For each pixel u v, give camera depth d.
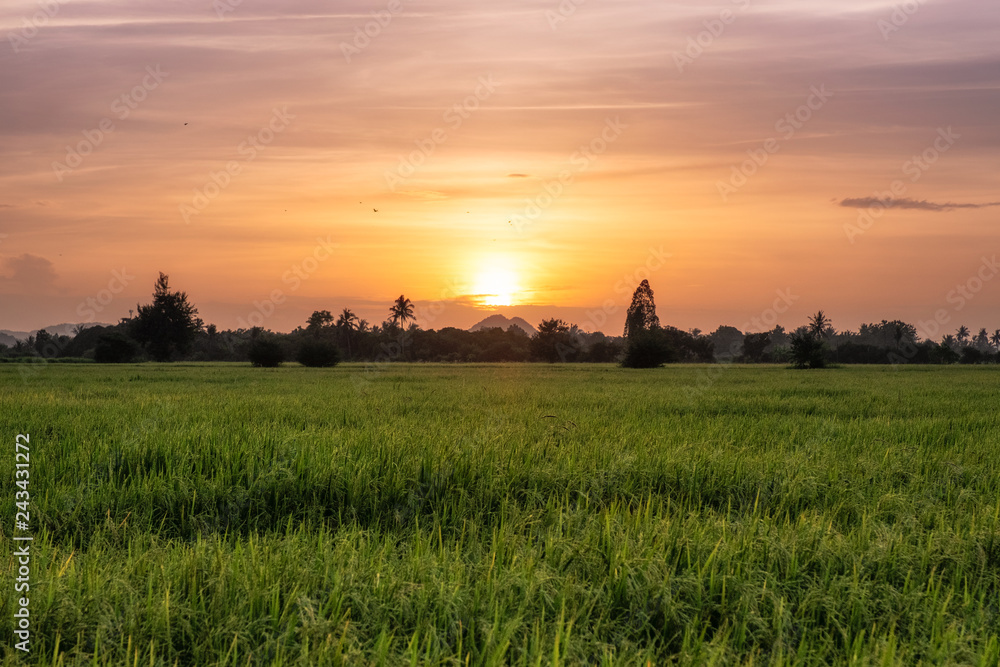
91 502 7.07
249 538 6.09
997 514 6.93
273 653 4.17
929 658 4.29
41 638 4.24
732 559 5.48
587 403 19.98
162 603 4.42
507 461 8.63
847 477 8.91
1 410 15.70
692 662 4.12
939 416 18.44
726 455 9.54
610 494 8.05
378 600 4.65
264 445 9.38
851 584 5.03
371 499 7.52
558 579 4.97
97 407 16.92
